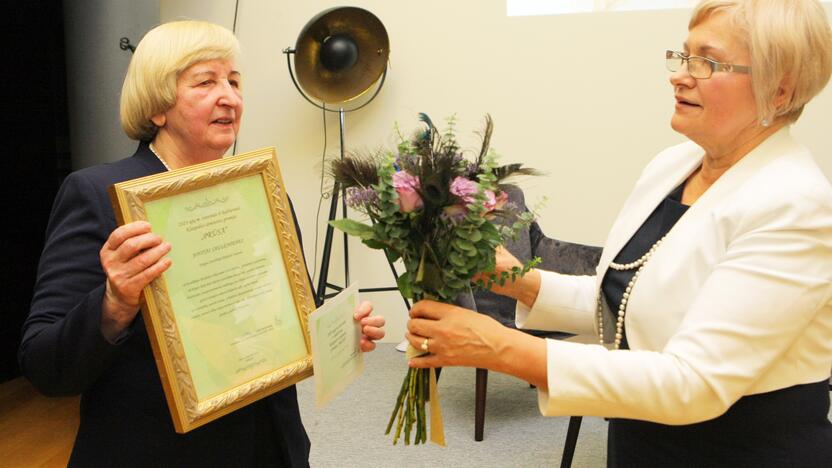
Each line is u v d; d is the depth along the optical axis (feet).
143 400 4.11
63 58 13.61
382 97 14.40
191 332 3.76
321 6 14.37
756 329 3.50
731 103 3.85
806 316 3.55
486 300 10.78
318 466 9.36
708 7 3.88
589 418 11.16
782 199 3.61
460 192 3.58
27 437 10.71
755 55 3.66
